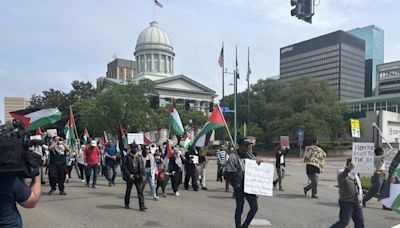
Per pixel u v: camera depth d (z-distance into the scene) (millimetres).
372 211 9719
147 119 48938
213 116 10523
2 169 2830
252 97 69562
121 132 14641
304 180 17188
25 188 3039
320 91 57500
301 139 43844
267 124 58094
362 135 58500
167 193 12469
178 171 11883
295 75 105250
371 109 83938
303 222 8109
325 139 60062
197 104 89188
